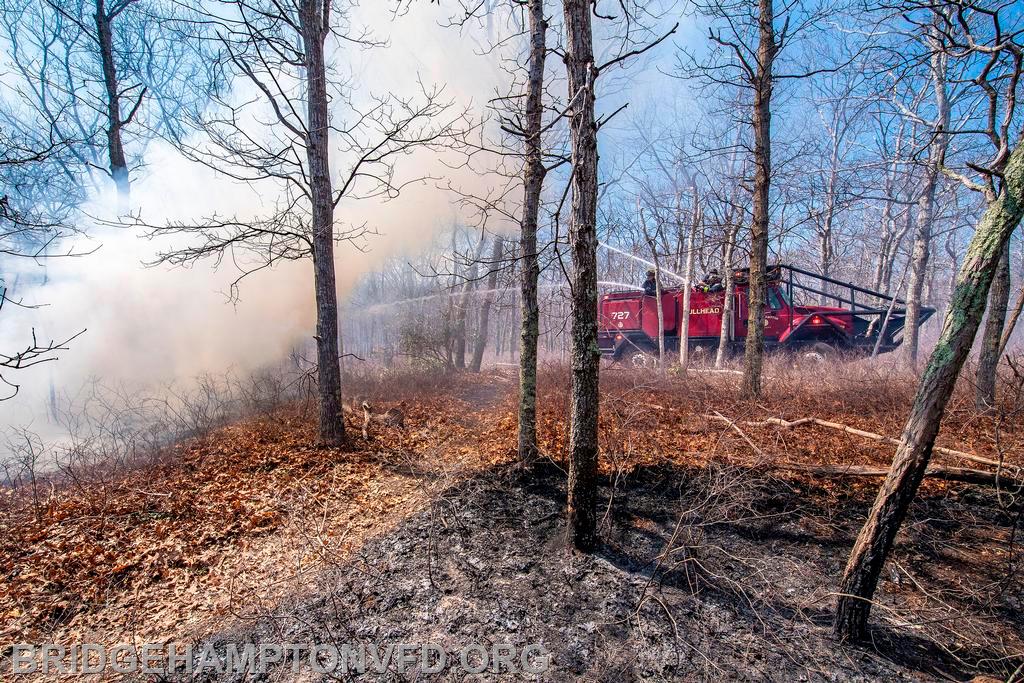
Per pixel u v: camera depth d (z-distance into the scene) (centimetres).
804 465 587
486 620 401
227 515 561
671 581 451
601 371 1091
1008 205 287
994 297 686
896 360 1186
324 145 733
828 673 350
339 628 391
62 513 563
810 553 484
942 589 434
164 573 464
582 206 436
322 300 746
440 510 563
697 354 1446
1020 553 455
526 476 628
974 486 530
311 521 553
